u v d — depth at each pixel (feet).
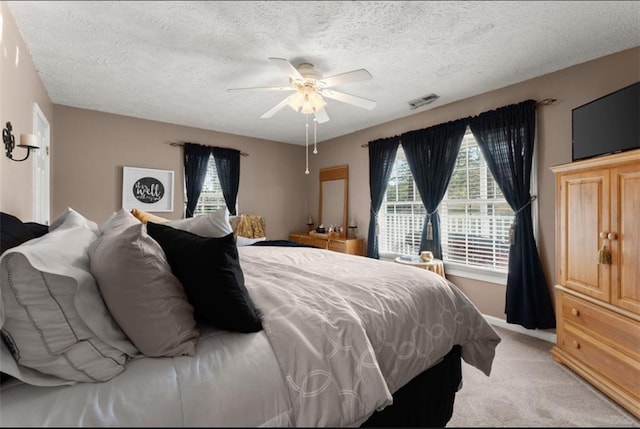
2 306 2.47
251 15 6.16
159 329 3.02
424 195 11.84
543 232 8.98
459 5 5.85
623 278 5.80
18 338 2.53
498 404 5.91
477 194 10.67
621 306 5.82
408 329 4.53
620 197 5.89
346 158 15.88
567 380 6.67
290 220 17.95
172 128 14.02
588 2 5.77
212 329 3.58
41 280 2.57
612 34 6.84
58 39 7.06
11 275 2.49
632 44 7.25
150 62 8.18
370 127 14.52
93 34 6.86
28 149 6.35
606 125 6.72
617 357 5.86
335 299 4.26
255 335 3.44
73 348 2.63
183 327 3.19
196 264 3.47
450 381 5.57
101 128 12.34
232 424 2.56
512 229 9.32
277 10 6.00
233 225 15.33
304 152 18.62
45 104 10.06
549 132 8.82
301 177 18.45
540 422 5.46
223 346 3.21
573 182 7.03
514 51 7.59
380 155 13.69
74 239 3.43
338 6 5.88
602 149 6.79
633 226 5.64
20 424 2.17
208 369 2.84
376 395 3.33
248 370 2.92
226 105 11.59
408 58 7.91
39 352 2.56
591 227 6.52
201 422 2.44
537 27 6.56
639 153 5.46
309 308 3.91
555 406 5.82
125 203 12.76
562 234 7.36
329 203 16.89
